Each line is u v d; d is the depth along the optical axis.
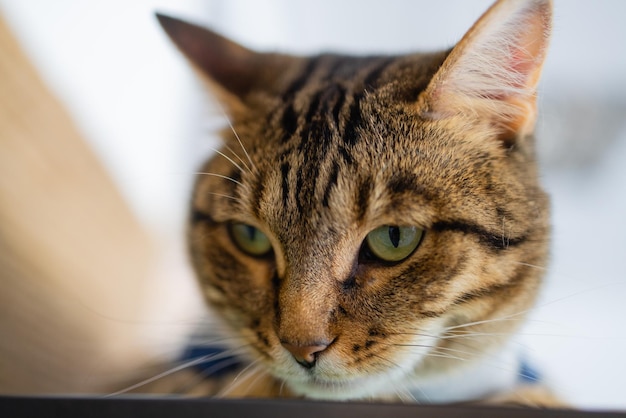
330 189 0.32
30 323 0.40
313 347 0.32
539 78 0.33
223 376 0.38
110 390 0.40
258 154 0.34
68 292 0.43
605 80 0.41
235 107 0.36
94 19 0.45
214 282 0.36
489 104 0.33
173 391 0.38
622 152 0.41
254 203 0.33
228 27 0.47
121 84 0.47
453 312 0.33
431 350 0.34
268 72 0.38
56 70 0.45
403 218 0.32
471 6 0.43
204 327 0.38
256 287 0.34
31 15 0.44
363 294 0.32
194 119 0.40
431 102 0.33
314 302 0.31
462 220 0.32
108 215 0.49
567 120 0.41
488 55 0.32
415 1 0.44
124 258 0.49
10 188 0.41
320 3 0.46
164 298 0.47
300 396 0.34
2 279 0.39
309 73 0.38
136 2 0.45
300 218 0.32
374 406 0.27
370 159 0.32
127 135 0.48
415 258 0.32
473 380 0.36
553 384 0.36
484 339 0.35
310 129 0.33
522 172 0.34
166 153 0.47
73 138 0.47
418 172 0.32
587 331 0.37
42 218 0.43
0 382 0.38
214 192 0.35
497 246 0.33
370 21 0.45
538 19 0.32
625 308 0.38
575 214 0.40
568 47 0.40
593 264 0.39
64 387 0.40
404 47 0.44
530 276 0.35
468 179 0.33
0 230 0.40
